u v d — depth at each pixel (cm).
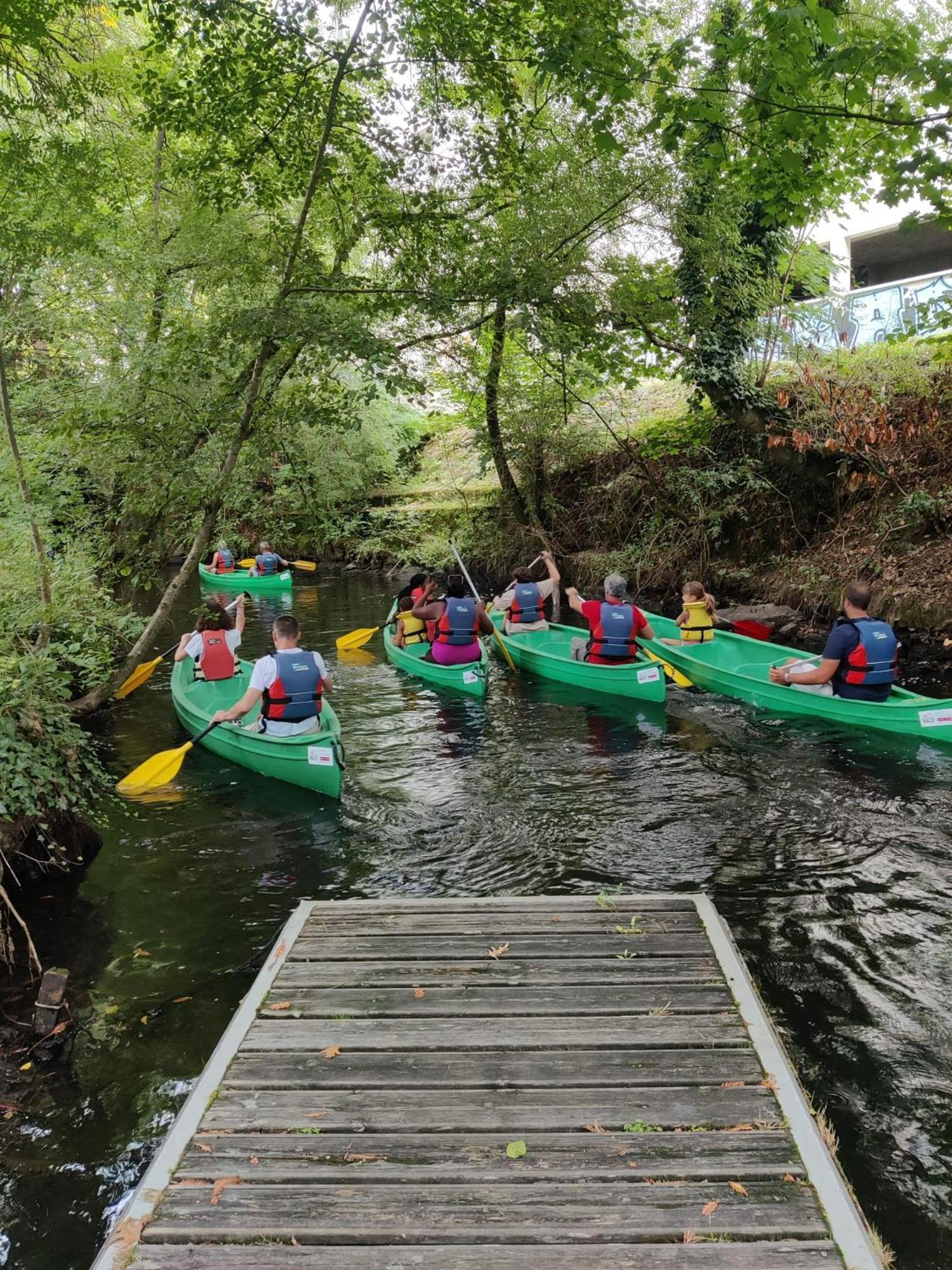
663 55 543
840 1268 184
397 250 774
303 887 443
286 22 612
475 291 726
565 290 857
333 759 559
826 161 684
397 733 723
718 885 423
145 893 441
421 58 644
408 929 354
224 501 720
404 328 760
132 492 695
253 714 724
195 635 793
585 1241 193
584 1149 222
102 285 811
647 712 747
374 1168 218
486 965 320
